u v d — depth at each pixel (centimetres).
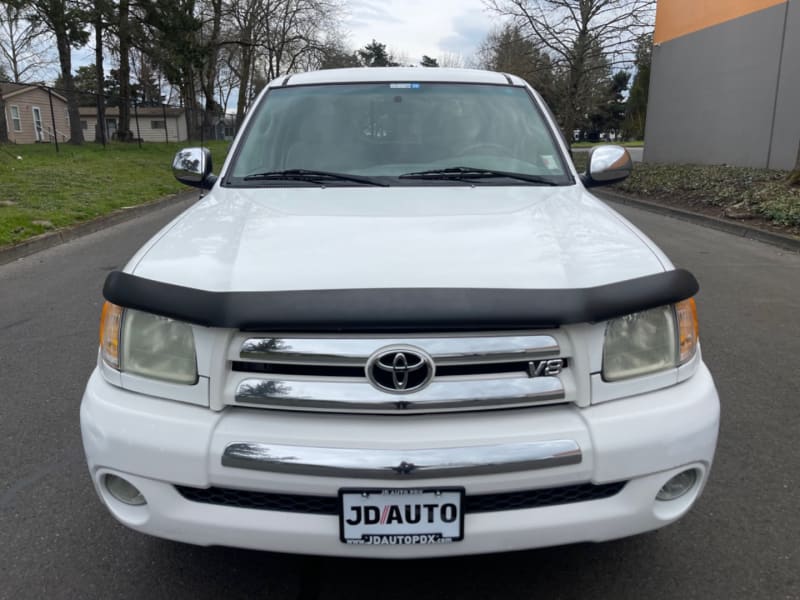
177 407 201
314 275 200
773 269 768
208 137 4172
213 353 197
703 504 291
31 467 323
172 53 2825
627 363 203
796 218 973
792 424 368
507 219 247
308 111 348
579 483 195
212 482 194
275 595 237
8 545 263
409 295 190
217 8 3772
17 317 577
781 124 1569
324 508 195
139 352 206
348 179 306
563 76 2752
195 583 242
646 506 201
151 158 2253
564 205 272
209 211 268
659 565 252
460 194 284
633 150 3453
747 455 333
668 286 205
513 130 340
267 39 4247
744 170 1572
